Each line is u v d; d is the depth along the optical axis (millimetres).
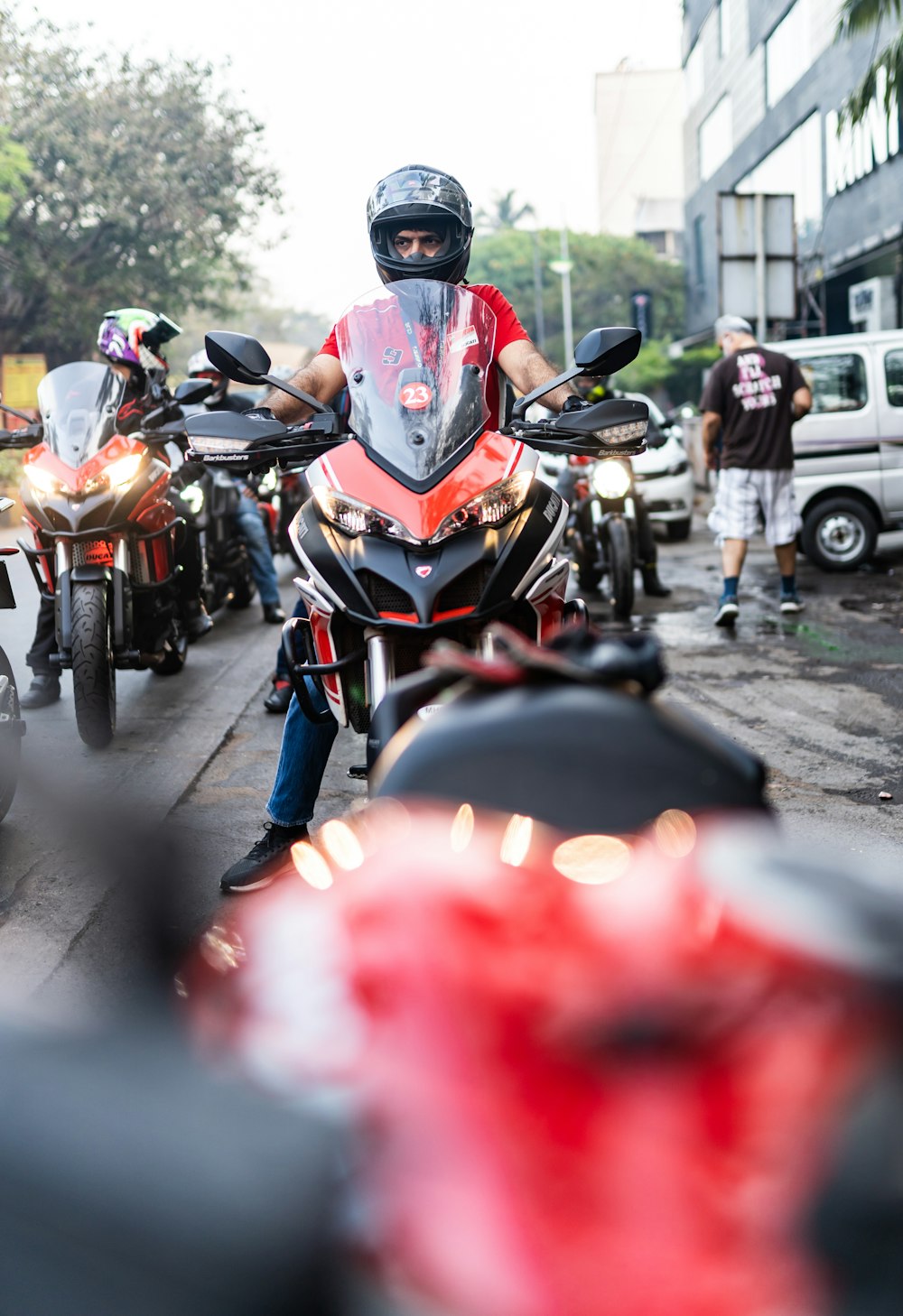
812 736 5855
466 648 3398
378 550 3299
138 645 6469
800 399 8922
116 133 31562
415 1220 582
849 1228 601
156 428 6090
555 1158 616
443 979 662
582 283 74875
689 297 47094
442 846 744
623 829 743
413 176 3859
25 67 30875
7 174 27469
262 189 33188
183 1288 525
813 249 29906
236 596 10609
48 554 6105
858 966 632
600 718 796
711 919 678
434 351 3607
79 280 32344
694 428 21562
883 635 8383
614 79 89188
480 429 3547
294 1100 593
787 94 31266
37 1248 529
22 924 3559
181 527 6906
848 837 4406
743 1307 597
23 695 7039
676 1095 621
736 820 763
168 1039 639
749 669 7418
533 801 753
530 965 661
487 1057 637
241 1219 534
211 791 5133
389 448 3441
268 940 780
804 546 11664
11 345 33844
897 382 11531
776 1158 615
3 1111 562
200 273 34500
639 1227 603
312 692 3711
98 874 1122
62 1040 629
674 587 11078
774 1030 635
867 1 14250
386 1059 643
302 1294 541
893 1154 605
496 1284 581
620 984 651
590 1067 636
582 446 3785
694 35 42688
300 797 3812
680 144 89500
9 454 23797
